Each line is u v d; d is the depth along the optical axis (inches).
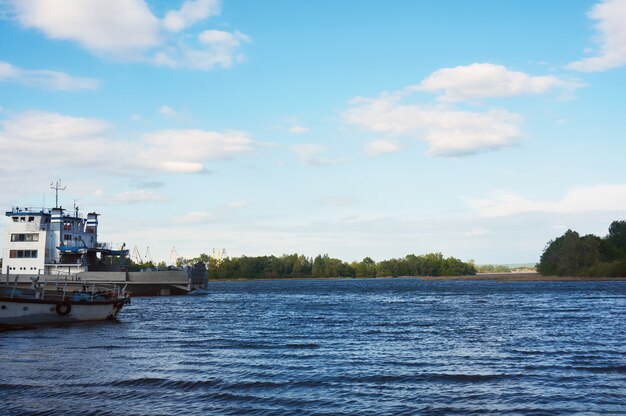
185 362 1214.3
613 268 7440.9
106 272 3535.9
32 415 816.3
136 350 1393.9
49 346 1461.6
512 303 3223.4
